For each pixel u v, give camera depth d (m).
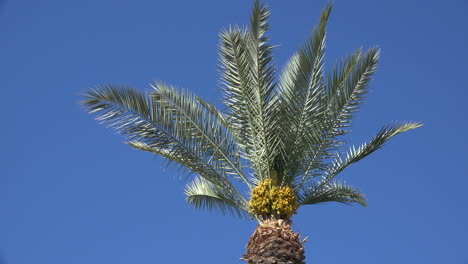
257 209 11.38
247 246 11.09
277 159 11.76
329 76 11.10
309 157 11.59
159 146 11.21
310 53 10.74
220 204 12.96
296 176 11.74
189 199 13.30
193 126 11.27
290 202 11.31
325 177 12.02
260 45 10.53
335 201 12.37
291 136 11.41
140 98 10.77
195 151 11.39
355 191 12.34
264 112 11.12
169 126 11.05
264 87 10.91
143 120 10.89
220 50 10.97
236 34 10.82
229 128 12.31
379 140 11.61
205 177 11.73
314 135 11.28
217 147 11.48
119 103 10.71
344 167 11.92
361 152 11.75
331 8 10.54
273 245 10.77
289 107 11.20
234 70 11.00
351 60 11.13
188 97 11.22
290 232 11.03
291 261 10.71
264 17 10.30
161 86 11.09
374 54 11.12
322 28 10.63
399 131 11.48
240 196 11.82
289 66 11.80
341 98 11.16
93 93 10.62
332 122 11.27
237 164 11.73
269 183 11.42
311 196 11.94
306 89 11.02
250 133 11.59
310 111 11.18
